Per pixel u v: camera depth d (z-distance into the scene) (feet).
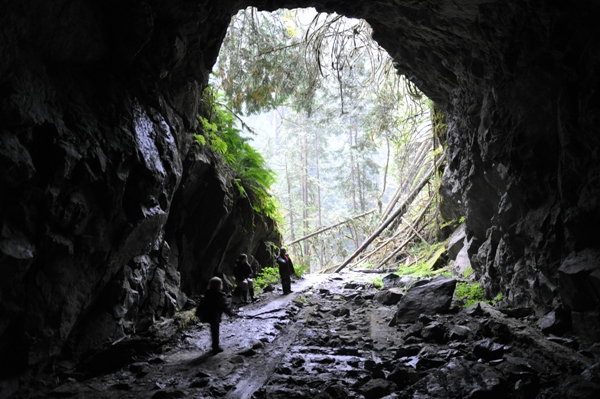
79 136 21.57
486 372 19.89
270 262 60.85
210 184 43.09
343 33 51.93
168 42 28.45
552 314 25.14
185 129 38.27
